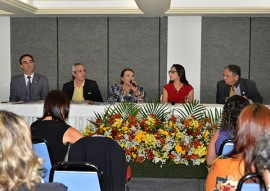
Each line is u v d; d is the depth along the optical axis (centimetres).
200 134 352
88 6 709
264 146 151
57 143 295
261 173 159
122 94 558
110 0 706
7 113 138
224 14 714
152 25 769
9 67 782
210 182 205
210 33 760
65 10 709
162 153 355
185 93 561
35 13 713
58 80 781
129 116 368
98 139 264
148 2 562
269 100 759
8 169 131
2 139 132
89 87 579
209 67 764
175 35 765
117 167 263
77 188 221
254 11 684
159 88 775
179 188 371
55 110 306
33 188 135
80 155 264
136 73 776
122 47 776
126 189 301
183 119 373
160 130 353
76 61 781
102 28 776
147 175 373
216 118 420
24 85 581
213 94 766
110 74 780
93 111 496
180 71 562
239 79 547
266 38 754
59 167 219
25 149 135
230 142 265
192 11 694
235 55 760
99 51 778
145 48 773
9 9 642
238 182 182
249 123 199
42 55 780
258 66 758
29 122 508
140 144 355
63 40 779
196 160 354
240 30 758
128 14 723
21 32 780
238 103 280
